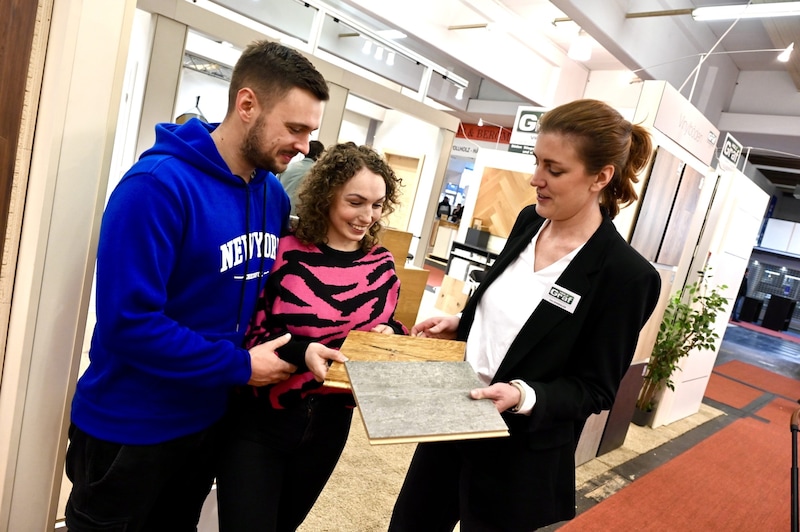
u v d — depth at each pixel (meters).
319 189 1.22
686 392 4.79
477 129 12.22
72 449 1.08
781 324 14.82
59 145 1.06
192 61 6.25
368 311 1.28
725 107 8.52
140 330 0.91
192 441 1.12
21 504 1.20
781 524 3.20
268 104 0.98
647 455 3.82
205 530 1.70
